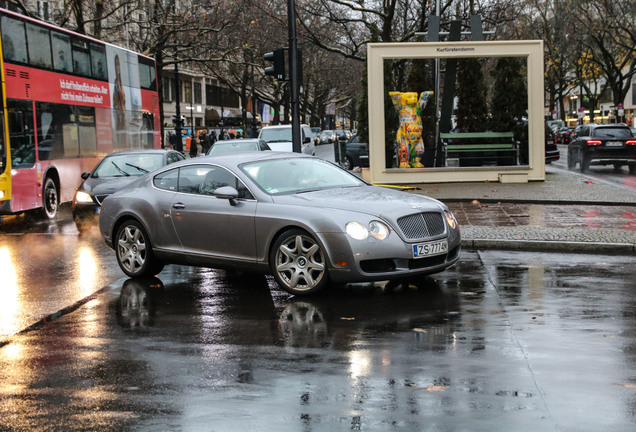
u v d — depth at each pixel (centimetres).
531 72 2317
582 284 898
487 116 2383
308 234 849
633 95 8781
